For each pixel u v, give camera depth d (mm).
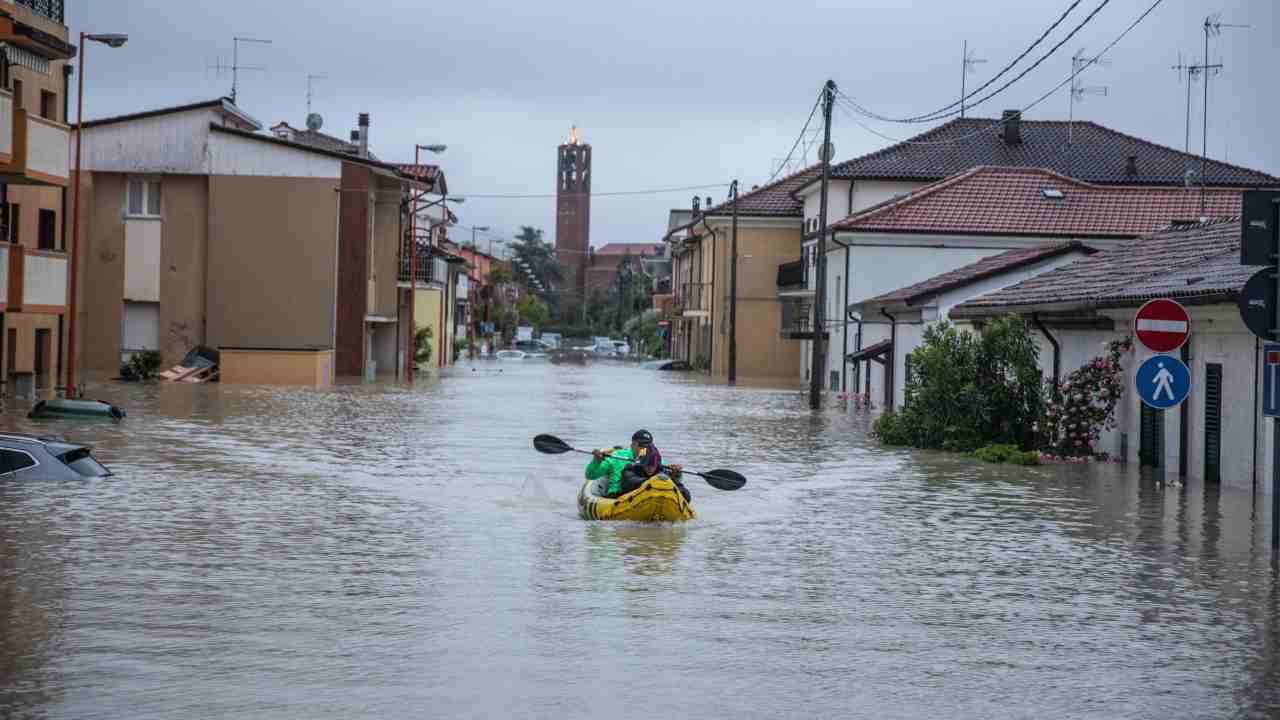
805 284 68938
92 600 11727
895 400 44531
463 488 20047
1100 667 9953
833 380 56844
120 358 52750
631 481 17766
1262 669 9953
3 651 9898
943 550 15258
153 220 52688
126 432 28031
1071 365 28438
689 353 91312
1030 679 9562
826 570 13844
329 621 11008
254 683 9078
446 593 12250
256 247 52875
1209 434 22516
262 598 11906
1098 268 30406
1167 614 11891
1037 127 68125
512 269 168625
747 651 10227
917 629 11133
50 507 17172
